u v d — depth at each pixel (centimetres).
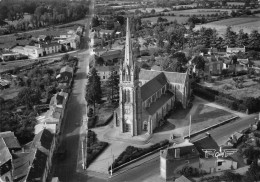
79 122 17650
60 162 13912
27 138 15588
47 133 14525
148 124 15738
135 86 15050
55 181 11775
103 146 14862
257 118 17625
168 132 16188
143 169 13300
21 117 17575
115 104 19488
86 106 19725
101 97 19912
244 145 14312
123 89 15188
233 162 12738
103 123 17000
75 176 12888
